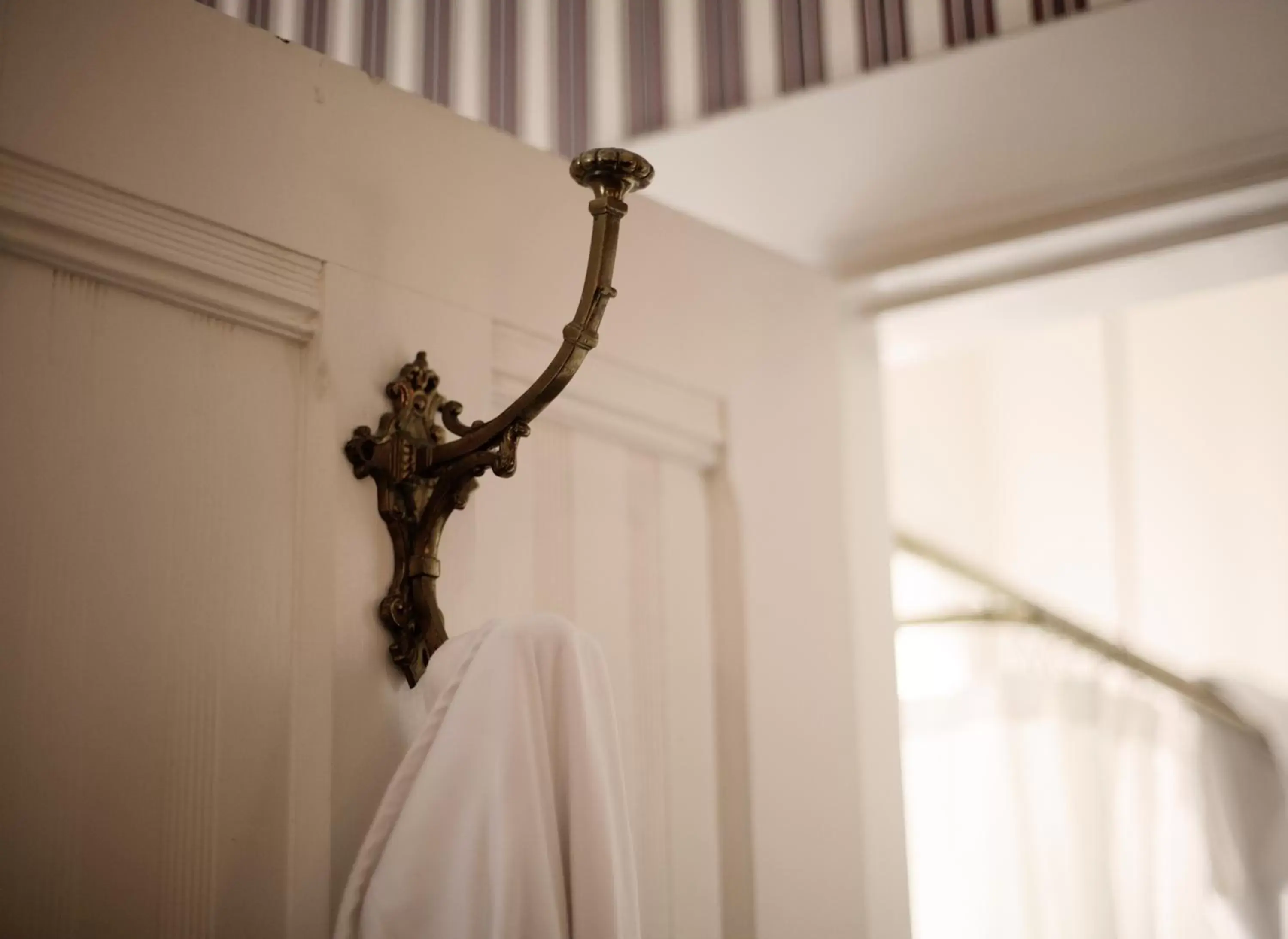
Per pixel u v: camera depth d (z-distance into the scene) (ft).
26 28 3.01
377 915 2.94
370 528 3.38
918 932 7.29
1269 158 4.59
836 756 4.36
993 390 8.64
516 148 3.91
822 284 4.73
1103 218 4.75
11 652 2.84
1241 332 8.28
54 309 3.02
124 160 3.12
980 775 7.37
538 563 3.75
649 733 3.93
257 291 3.30
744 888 4.02
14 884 2.78
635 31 5.41
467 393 3.64
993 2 5.02
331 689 3.23
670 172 5.27
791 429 4.50
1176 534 8.17
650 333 4.15
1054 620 7.36
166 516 3.10
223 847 3.05
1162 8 4.77
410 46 5.14
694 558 4.19
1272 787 6.99
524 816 2.99
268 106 3.39
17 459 2.91
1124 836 7.16
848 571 4.56
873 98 5.08
